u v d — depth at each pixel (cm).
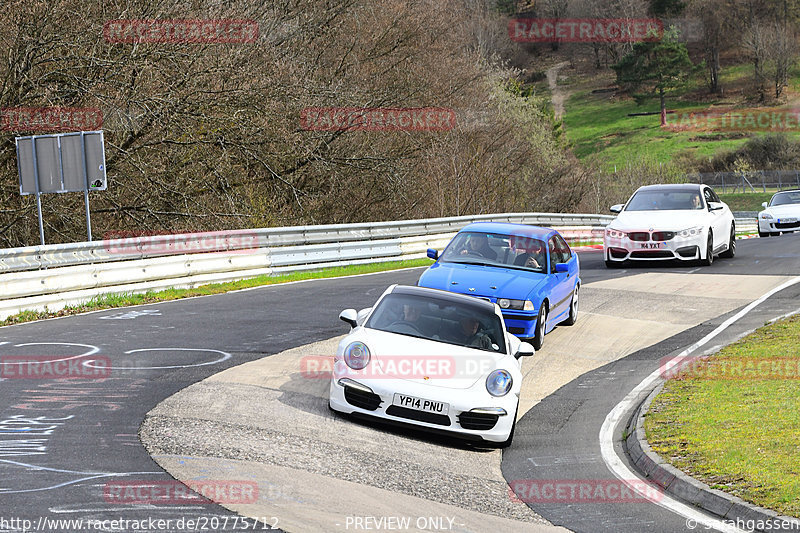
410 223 4269
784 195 6038
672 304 2789
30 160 2764
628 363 2098
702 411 1562
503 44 15750
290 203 5022
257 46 4319
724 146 16750
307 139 4638
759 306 2720
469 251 2292
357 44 5744
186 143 3869
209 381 1655
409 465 1280
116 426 1316
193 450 1213
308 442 1317
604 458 1396
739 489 1143
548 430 1581
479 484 1232
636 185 10388
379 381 1460
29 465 1104
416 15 6009
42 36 3450
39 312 2373
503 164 6956
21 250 2361
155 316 2383
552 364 2086
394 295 1692
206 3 4075
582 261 3969
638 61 18988
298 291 2945
